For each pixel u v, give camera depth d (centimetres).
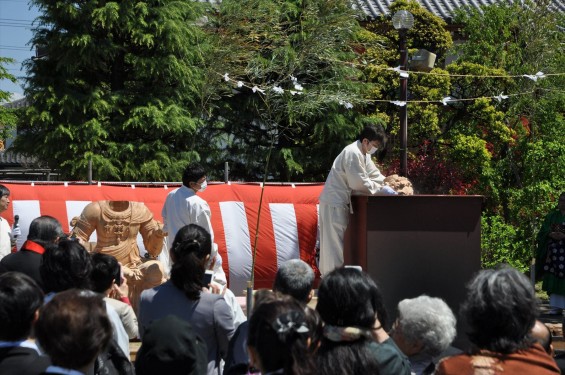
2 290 368
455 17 1881
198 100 1602
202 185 815
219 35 1550
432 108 1670
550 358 330
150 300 473
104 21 1426
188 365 384
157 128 1485
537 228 1365
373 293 376
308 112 1547
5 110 1722
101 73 1545
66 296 329
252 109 1634
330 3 1581
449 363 332
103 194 1104
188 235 477
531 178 1406
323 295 372
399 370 373
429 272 643
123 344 474
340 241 801
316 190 1190
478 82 1697
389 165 1577
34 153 1486
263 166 1673
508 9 1777
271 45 1562
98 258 492
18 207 1060
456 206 646
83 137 1445
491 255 1325
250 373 418
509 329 328
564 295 1040
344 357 357
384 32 1798
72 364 320
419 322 436
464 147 1608
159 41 1486
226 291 560
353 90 1605
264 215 1154
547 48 1728
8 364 361
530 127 1714
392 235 643
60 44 1450
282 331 314
